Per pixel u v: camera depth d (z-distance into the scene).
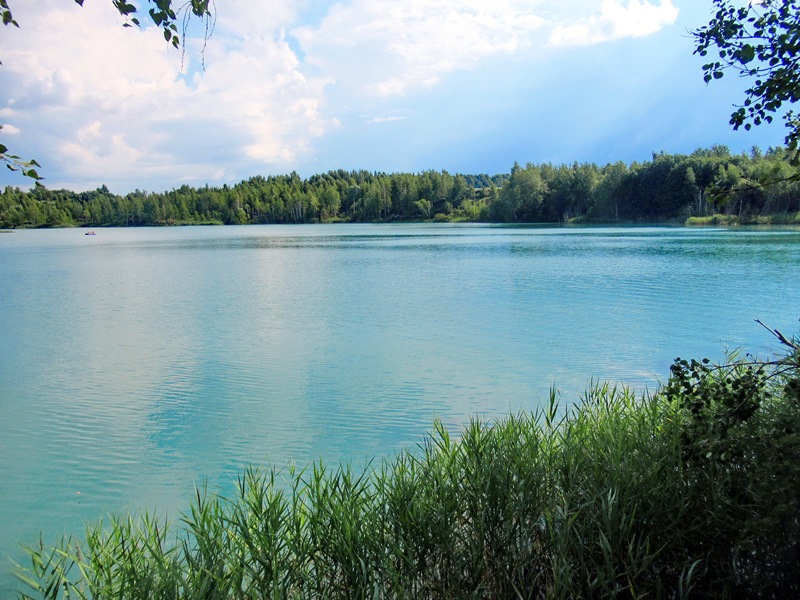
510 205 113.62
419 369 10.80
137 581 3.13
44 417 8.66
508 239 55.59
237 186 186.00
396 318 15.87
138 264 35.91
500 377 10.22
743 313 15.75
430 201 150.62
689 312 16.00
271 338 13.70
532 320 15.22
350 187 166.88
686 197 78.56
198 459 7.12
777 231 52.78
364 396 9.33
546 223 107.12
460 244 49.81
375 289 21.88
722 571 3.26
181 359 11.91
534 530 3.56
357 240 62.38
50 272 31.31
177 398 9.43
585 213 102.94
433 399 9.16
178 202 164.12
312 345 12.89
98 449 7.48
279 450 7.37
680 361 3.49
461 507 3.79
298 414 8.59
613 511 3.42
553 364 10.97
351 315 16.47
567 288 20.92
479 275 25.77
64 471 6.85
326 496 3.83
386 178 162.12
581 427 4.89
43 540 5.36
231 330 14.71
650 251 35.88
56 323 16.14
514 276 25.00
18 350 12.91
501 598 3.24
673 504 3.53
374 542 3.40
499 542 3.45
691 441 3.42
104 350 12.83
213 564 3.22
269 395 9.48
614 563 3.28
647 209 85.56
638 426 4.61
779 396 4.12
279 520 3.62
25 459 7.16
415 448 7.31
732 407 3.24
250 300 19.70
